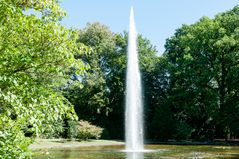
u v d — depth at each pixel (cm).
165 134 5878
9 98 609
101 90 6209
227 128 5559
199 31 5694
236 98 5416
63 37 708
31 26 683
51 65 698
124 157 2398
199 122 6069
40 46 702
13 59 642
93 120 6369
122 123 6425
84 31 6962
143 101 6488
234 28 5606
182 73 5638
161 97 6744
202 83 5459
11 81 615
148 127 6291
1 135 655
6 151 652
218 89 5547
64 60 718
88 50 758
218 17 5750
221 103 5431
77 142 4409
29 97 638
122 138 6303
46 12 736
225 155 2547
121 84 6438
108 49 6719
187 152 2878
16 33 687
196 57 5600
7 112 648
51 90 677
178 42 6309
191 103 5619
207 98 5375
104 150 3189
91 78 6122
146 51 6975
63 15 732
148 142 5053
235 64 5391
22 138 707
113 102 6500
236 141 5194
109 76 6594
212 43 5441
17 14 658
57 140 4422
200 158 2312
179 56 6325
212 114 5341
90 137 4988
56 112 657
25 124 703
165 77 6831
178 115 6178
